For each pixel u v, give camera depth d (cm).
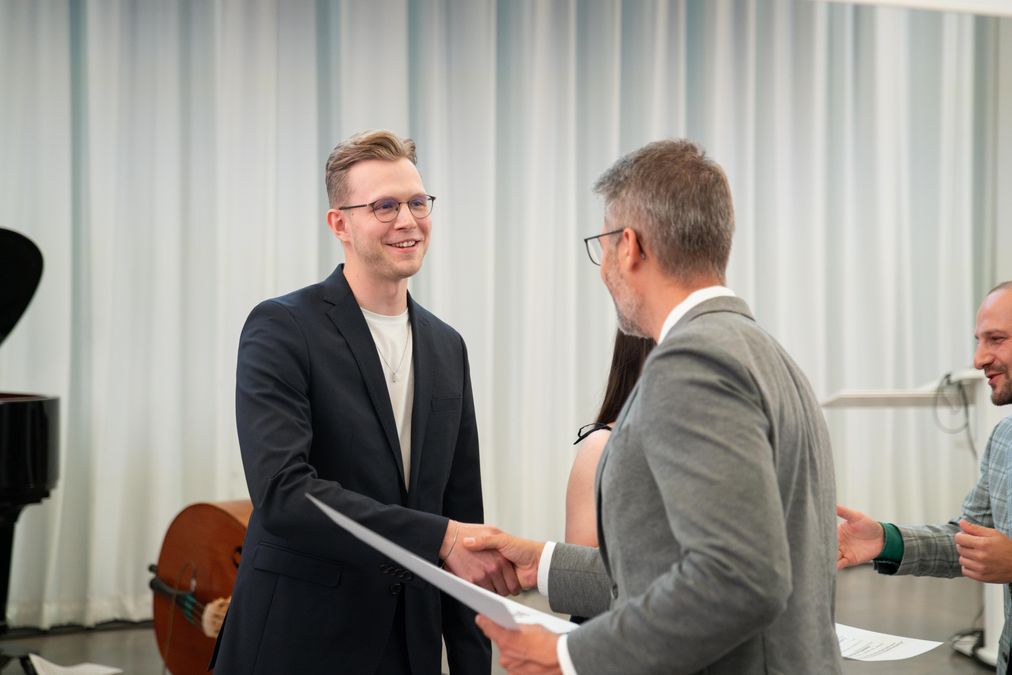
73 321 461
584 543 179
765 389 114
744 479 107
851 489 582
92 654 416
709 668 117
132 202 464
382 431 187
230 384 477
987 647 397
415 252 190
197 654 358
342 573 180
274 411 176
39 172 450
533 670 117
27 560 449
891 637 160
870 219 581
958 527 196
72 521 458
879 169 579
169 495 468
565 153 537
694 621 106
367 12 499
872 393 389
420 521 170
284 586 180
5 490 363
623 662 110
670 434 111
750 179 564
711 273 128
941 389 400
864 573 564
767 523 106
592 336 546
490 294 522
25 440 368
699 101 562
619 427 124
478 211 521
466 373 207
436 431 196
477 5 517
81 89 459
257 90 481
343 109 496
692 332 117
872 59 577
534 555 167
